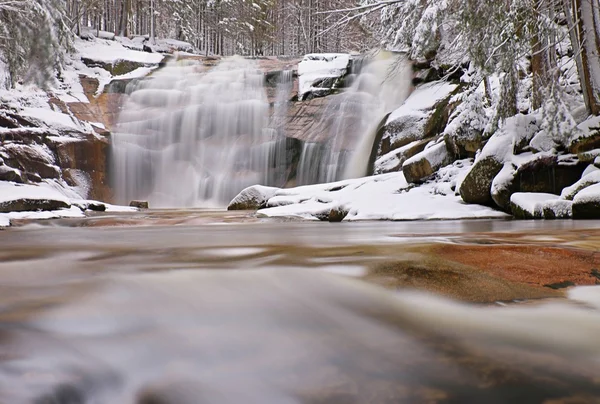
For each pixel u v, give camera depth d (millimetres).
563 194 9492
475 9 11273
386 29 21734
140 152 22734
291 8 45906
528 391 1060
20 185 15414
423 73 20844
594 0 10633
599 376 1145
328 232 6688
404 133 18062
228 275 2521
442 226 7758
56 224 10625
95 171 21328
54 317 1655
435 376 1145
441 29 18188
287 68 25609
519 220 9203
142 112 23578
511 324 1602
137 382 1113
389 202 11727
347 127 21625
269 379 1134
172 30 55125
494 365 1211
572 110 11391
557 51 15352
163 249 4180
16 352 1286
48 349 1315
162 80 25078
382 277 2473
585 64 10711
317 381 1117
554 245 4031
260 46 54281
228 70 25875
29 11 18109
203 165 23344
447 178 13055
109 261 3262
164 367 1200
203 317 1674
